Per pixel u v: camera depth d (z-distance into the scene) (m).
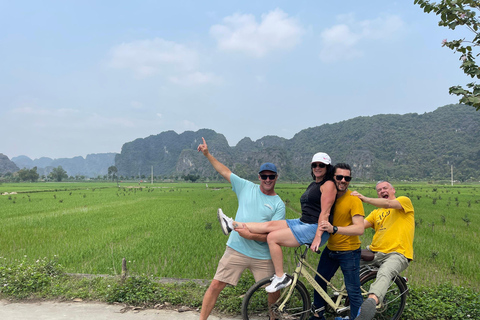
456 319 4.12
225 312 4.42
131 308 4.58
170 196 46.53
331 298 4.07
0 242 11.46
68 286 5.25
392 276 3.74
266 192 3.83
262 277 3.71
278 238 3.45
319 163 3.48
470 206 28.44
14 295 4.99
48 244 11.08
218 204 30.30
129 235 13.26
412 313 4.27
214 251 9.81
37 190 70.12
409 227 3.89
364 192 54.12
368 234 13.09
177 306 4.64
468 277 7.27
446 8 3.94
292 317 3.74
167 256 9.16
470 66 3.87
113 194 52.59
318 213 3.50
